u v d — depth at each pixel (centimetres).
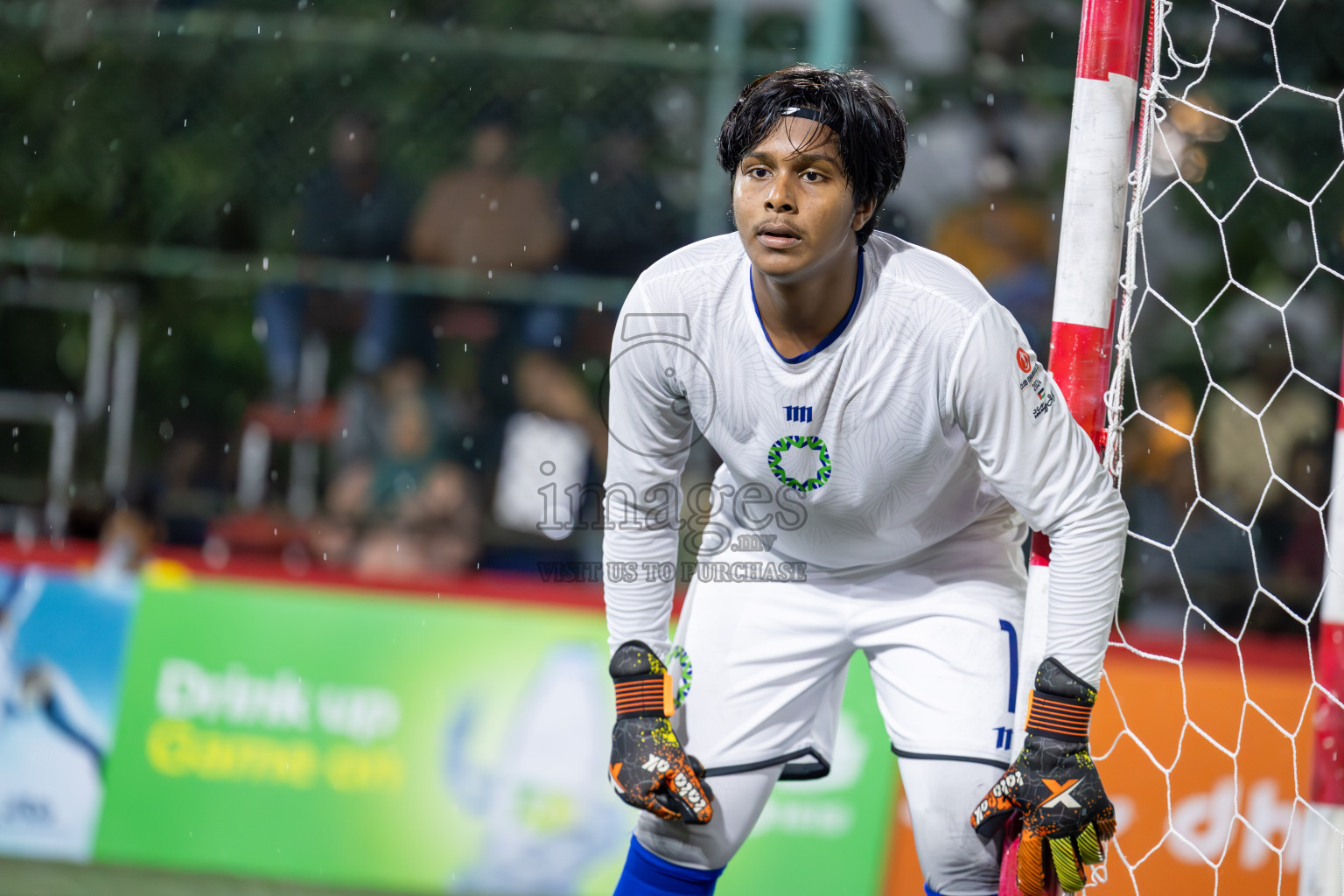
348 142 1978
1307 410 1842
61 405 1939
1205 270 1877
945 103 1897
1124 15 665
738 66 1891
